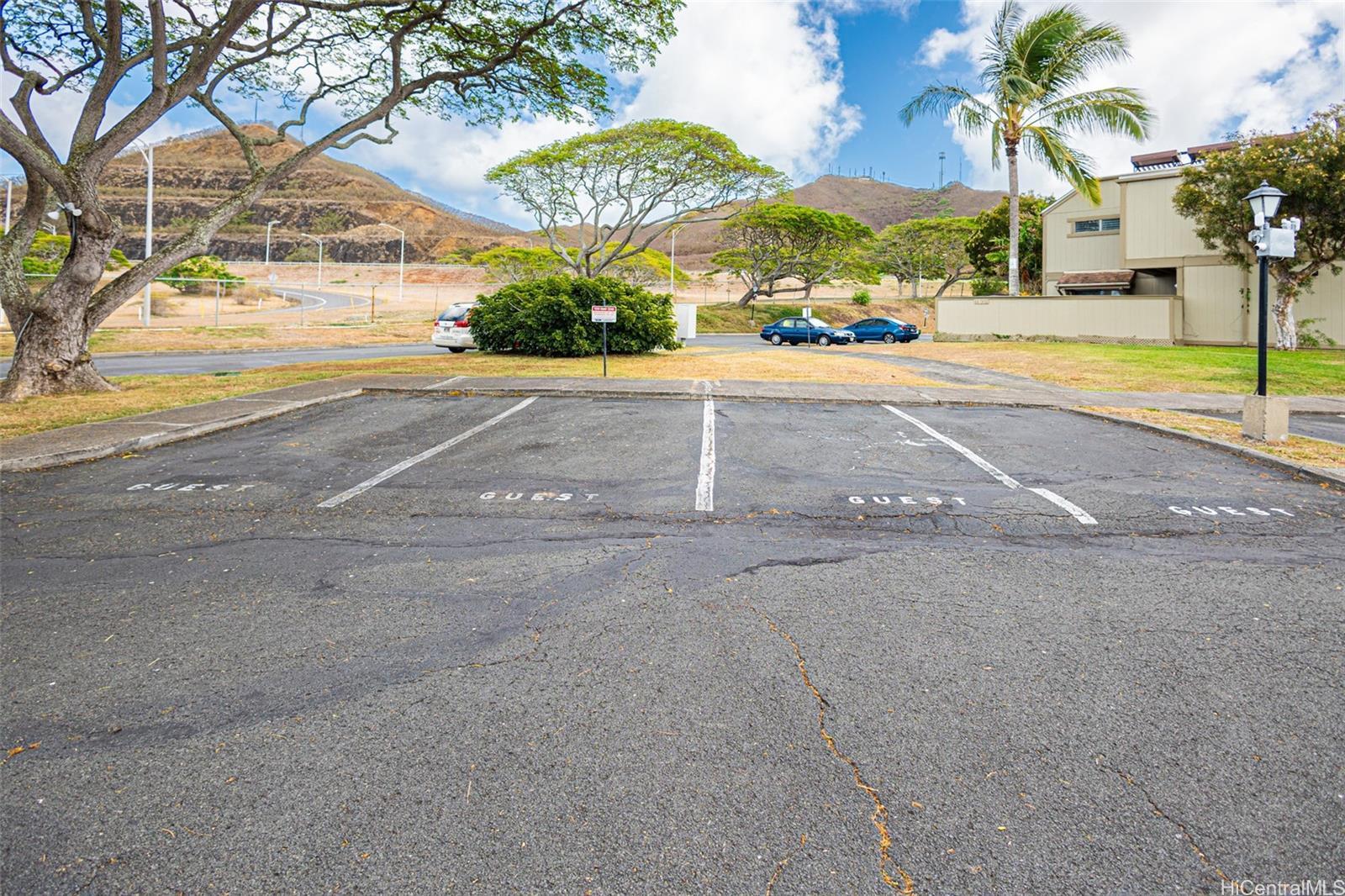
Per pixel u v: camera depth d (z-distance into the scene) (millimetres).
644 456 8008
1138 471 7555
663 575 4547
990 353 21750
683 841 2227
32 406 10492
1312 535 5539
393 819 2318
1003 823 2314
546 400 11711
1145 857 2176
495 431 9312
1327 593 4332
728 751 2676
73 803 2391
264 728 2830
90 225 11609
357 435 9070
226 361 20141
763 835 2254
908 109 26312
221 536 5305
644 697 3062
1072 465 7797
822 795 2439
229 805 2381
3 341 23109
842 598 4184
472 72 15250
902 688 3154
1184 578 4582
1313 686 3207
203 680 3207
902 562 4840
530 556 4898
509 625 3797
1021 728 2854
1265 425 8617
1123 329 25250
